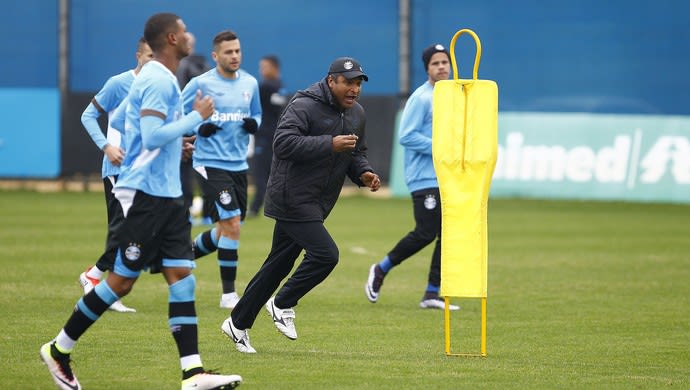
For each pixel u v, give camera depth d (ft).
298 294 93.91
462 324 111.34
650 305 123.75
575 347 98.78
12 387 78.18
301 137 88.89
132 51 264.31
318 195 92.22
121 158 107.24
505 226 207.82
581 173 243.81
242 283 137.80
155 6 263.29
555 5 247.50
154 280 139.74
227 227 121.49
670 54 243.60
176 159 77.87
